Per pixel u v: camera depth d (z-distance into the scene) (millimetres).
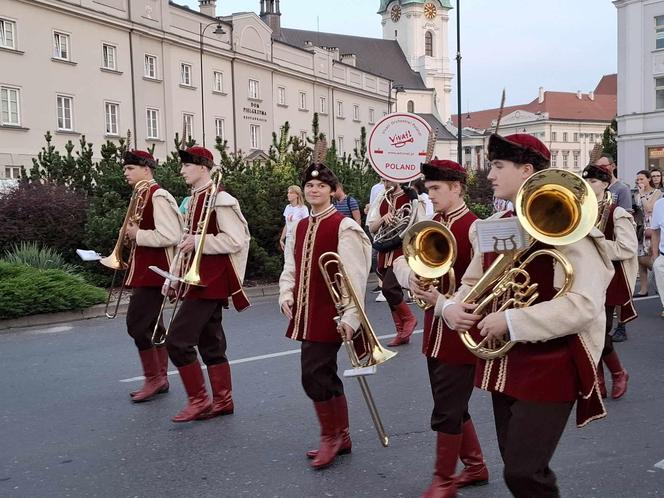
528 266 2727
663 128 35844
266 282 13367
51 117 26984
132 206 5766
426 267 3369
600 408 2771
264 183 13594
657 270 7844
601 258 2719
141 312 5832
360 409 5574
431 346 3818
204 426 5254
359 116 54156
